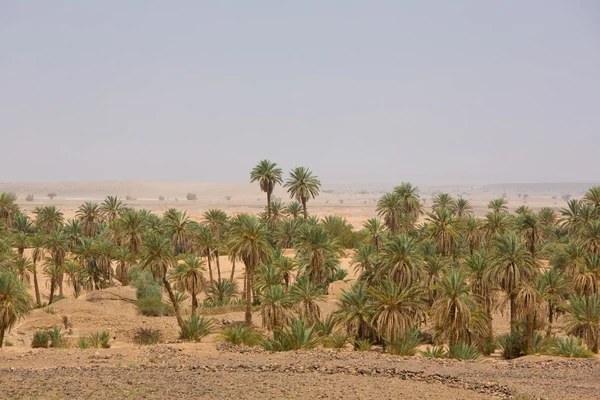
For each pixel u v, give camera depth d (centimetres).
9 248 7019
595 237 7344
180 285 5753
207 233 7725
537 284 4900
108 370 2298
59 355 2777
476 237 7738
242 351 3025
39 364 2528
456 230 7338
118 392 1852
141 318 5756
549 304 5309
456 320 4441
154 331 5362
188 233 7406
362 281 5597
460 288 4512
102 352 2883
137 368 2377
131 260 7719
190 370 2334
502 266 4997
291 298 5153
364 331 4594
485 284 5275
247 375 2222
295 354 2872
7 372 2200
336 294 6756
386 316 4269
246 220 5781
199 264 5697
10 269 6519
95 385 1947
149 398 1789
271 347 3198
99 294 6362
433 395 1936
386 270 5319
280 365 2442
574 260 6203
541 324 4953
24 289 4275
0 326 4053
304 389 1964
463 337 4494
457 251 7631
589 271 5425
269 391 1917
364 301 4612
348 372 2341
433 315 4609
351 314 4491
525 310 4659
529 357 3238
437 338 4647
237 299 7369
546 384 2225
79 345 4528
